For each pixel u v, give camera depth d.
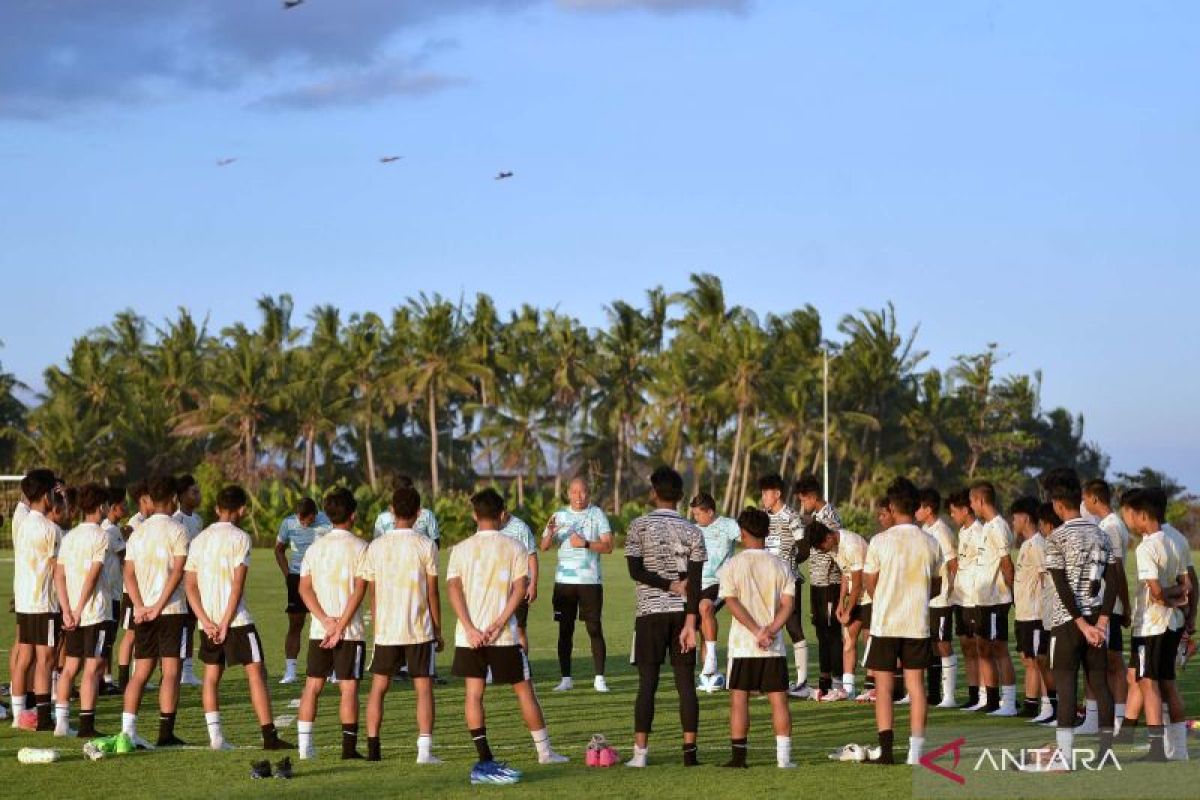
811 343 93.00
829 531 15.00
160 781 10.09
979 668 14.12
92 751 11.08
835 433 88.69
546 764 10.84
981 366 101.94
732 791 9.55
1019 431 103.44
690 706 10.77
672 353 90.69
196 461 92.56
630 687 16.41
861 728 12.95
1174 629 10.76
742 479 95.44
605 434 98.06
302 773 10.45
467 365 92.00
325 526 16.81
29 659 12.96
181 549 11.73
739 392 85.94
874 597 10.79
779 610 10.58
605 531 16.17
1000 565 13.84
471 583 10.52
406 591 10.88
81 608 12.06
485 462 106.75
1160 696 10.80
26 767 10.70
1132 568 39.97
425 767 10.70
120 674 15.45
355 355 92.31
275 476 87.56
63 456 88.44
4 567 45.16
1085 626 10.41
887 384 93.88
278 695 15.65
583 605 16.03
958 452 102.38
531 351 97.75
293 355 93.12
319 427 90.19
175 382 95.44
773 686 10.58
